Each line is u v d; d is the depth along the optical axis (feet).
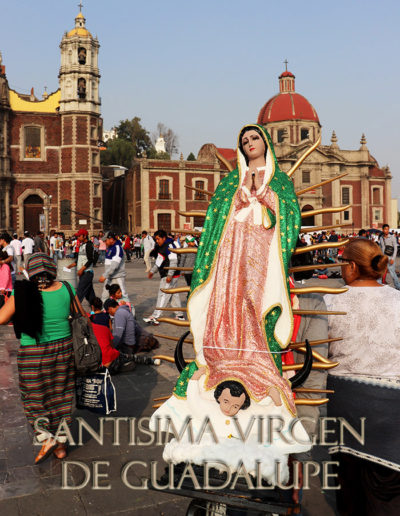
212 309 9.04
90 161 156.97
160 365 22.54
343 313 8.81
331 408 9.01
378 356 8.46
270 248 9.15
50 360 12.92
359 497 8.67
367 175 194.18
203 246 9.66
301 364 9.31
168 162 160.56
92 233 157.17
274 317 8.80
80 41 155.33
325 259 59.72
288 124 206.90
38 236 62.13
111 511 10.80
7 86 153.07
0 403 17.76
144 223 158.20
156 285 55.57
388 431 8.17
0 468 12.77
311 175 182.09
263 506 7.31
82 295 32.24
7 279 30.37
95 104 159.02
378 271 8.88
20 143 156.04
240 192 9.58
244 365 8.45
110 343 19.44
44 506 10.96
